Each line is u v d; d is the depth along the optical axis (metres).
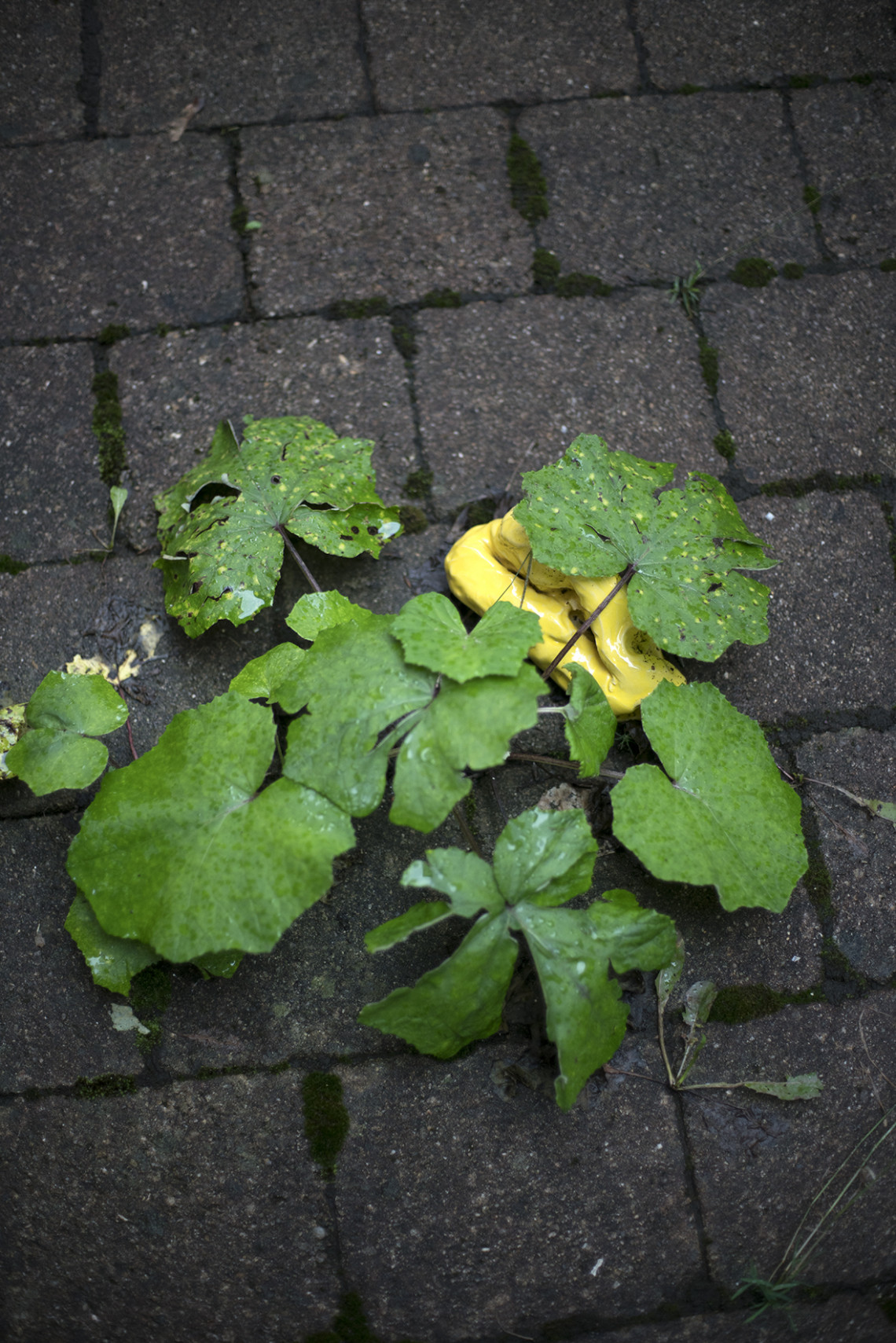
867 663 1.46
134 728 1.43
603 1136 1.40
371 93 1.52
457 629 1.33
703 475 1.41
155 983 1.40
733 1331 1.41
